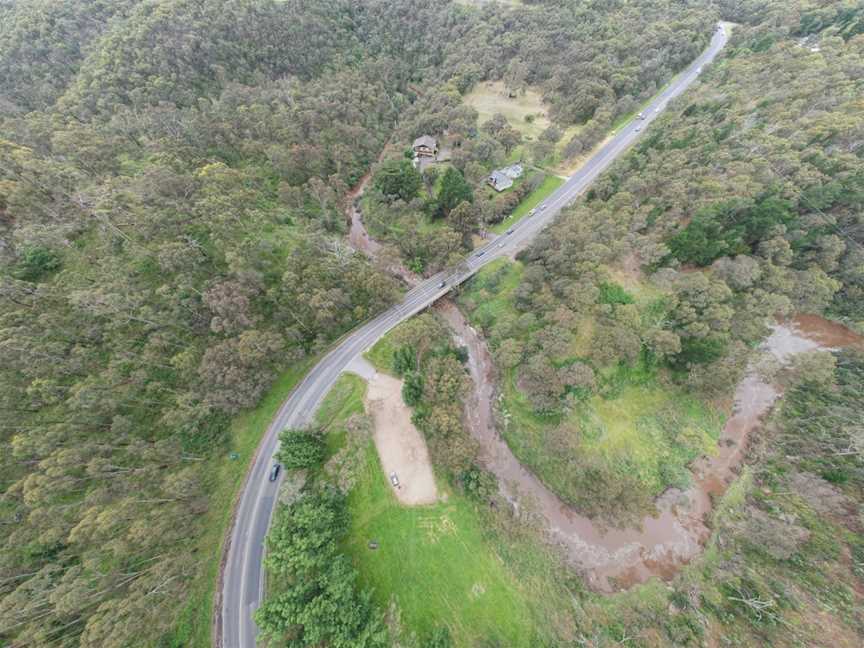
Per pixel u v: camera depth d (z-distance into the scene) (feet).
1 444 179.01
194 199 285.43
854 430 234.38
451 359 265.13
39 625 146.00
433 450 232.94
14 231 233.96
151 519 178.70
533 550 216.13
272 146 368.68
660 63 457.27
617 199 311.88
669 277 268.00
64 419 190.29
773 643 185.47
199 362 228.22
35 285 219.41
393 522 213.05
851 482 224.94
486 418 278.26
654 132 376.89
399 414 251.60
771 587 204.33
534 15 524.52
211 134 366.63
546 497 248.32
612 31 489.67
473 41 518.78
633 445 251.60
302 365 267.59
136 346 223.71
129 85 396.78
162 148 329.93
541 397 252.21
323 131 421.59
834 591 195.72
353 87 478.18
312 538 177.88
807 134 301.22
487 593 195.11
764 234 268.62
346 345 282.15
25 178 252.83
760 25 499.10
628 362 259.19
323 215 371.97
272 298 256.73
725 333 250.98
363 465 229.45
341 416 248.73
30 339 195.42
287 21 491.72
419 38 563.48
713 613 202.59
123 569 169.89
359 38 568.82
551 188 383.04
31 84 418.31
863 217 257.34
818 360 256.11
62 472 169.37
